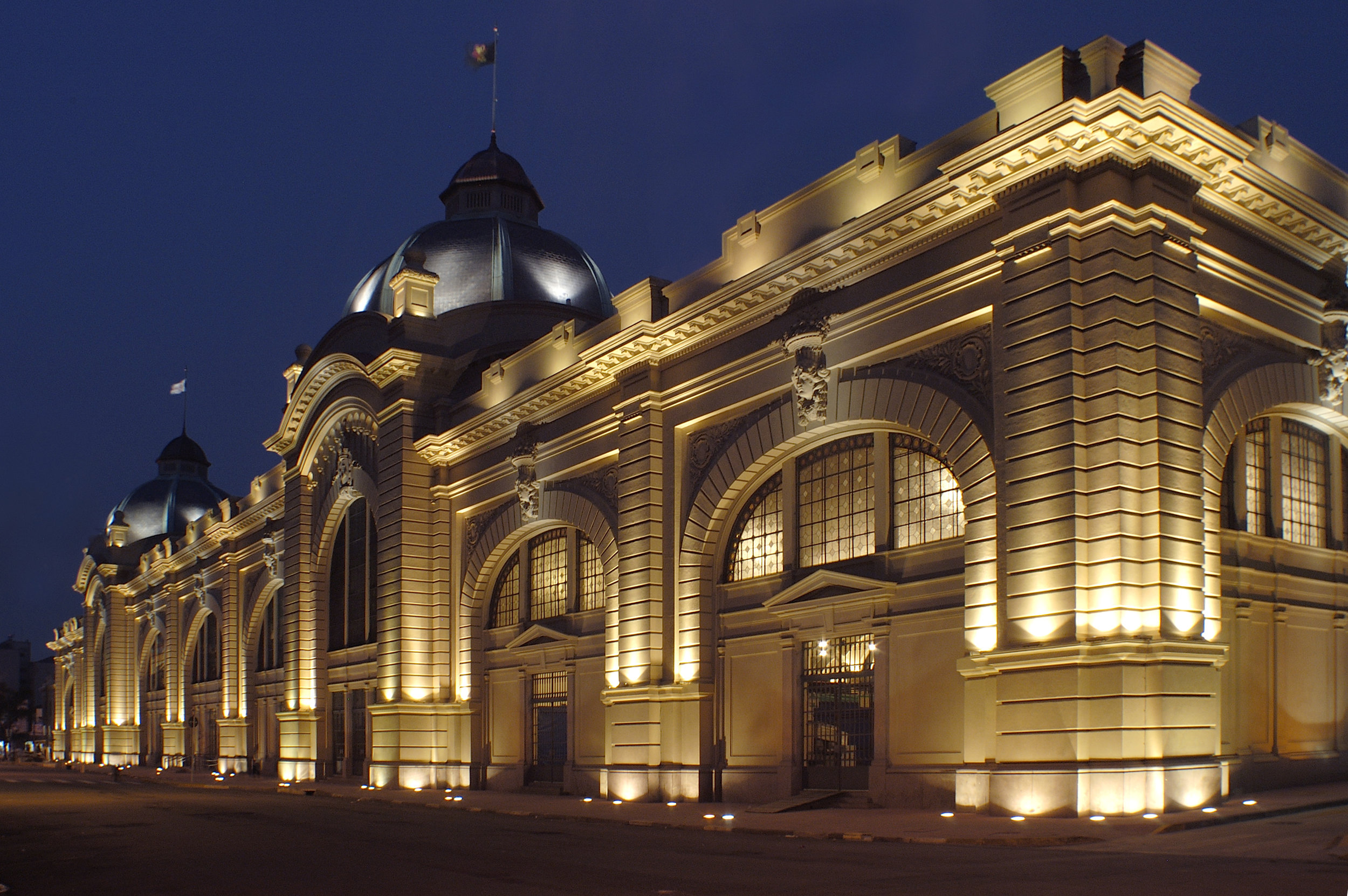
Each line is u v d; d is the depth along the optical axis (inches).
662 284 1258.6
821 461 1053.2
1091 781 721.0
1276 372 907.4
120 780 2150.6
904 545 951.6
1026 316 818.2
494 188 2135.8
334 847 727.1
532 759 1460.4
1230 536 874.1
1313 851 526.3
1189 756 733.9
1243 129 902.4
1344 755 927.0
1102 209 788.0
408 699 1608.0
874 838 703.1
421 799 1323.8
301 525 2038.6
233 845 756.6
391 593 1657.2
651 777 1153.4
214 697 2748.5
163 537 3678.6
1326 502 985.5
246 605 2518.5
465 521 1631.4
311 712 1956.2
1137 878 459.8
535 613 1485.0
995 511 833.5
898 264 954.1
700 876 526.6
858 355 980.6
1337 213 950.4
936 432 893.8
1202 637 761.6
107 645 3535.9
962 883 465.7
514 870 571.5
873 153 989.8
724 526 1159.6
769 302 1088.2
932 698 900.6
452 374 1720.0
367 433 1847.9
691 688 1136.2
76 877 589.6
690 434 1198.3
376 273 2069.4
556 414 1424.7
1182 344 786.8
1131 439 763.4
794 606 1037.2
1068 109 781.3
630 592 1209.4
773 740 1064.8
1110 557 747.4
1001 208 855.7
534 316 1839.3
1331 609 949.2
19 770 3004.4
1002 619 808.9
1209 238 870.4
